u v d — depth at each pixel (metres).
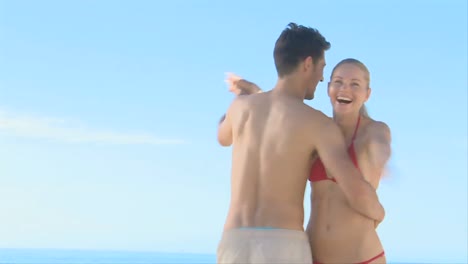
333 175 3.74
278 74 3.99
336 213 3.93
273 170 3.73
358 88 4.02
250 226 3.68
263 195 3.73
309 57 3.92
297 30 3.98
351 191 3.67
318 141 3.74
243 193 3.78
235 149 3.95
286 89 3.94
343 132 4.08
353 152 3.98
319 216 3.98
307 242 3.77
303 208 3.82
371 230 3.93
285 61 3.93
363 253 3.88
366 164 3.96
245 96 4.09
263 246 3.62
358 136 4.02
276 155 3.75
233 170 3.91
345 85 4.03
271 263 3.59
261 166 3.77
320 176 3.94
